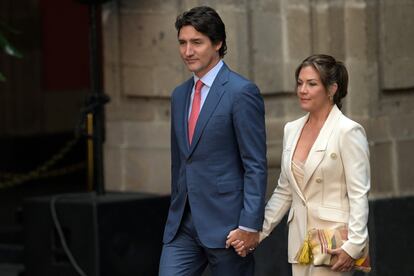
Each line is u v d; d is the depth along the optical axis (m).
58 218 22.70
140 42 24.23
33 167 37.31
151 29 24.06
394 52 22.62
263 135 15.83
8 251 26.02
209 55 15.85
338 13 22.42
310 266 15.59
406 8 22.77
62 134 37.53
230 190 15.88
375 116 22.44
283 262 22.23
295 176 15.66
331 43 22.48
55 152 37.31
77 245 22.38
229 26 22.83
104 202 22.17
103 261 22.11
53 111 38.44
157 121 24.25
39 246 23.19
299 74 15.54
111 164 24.98
